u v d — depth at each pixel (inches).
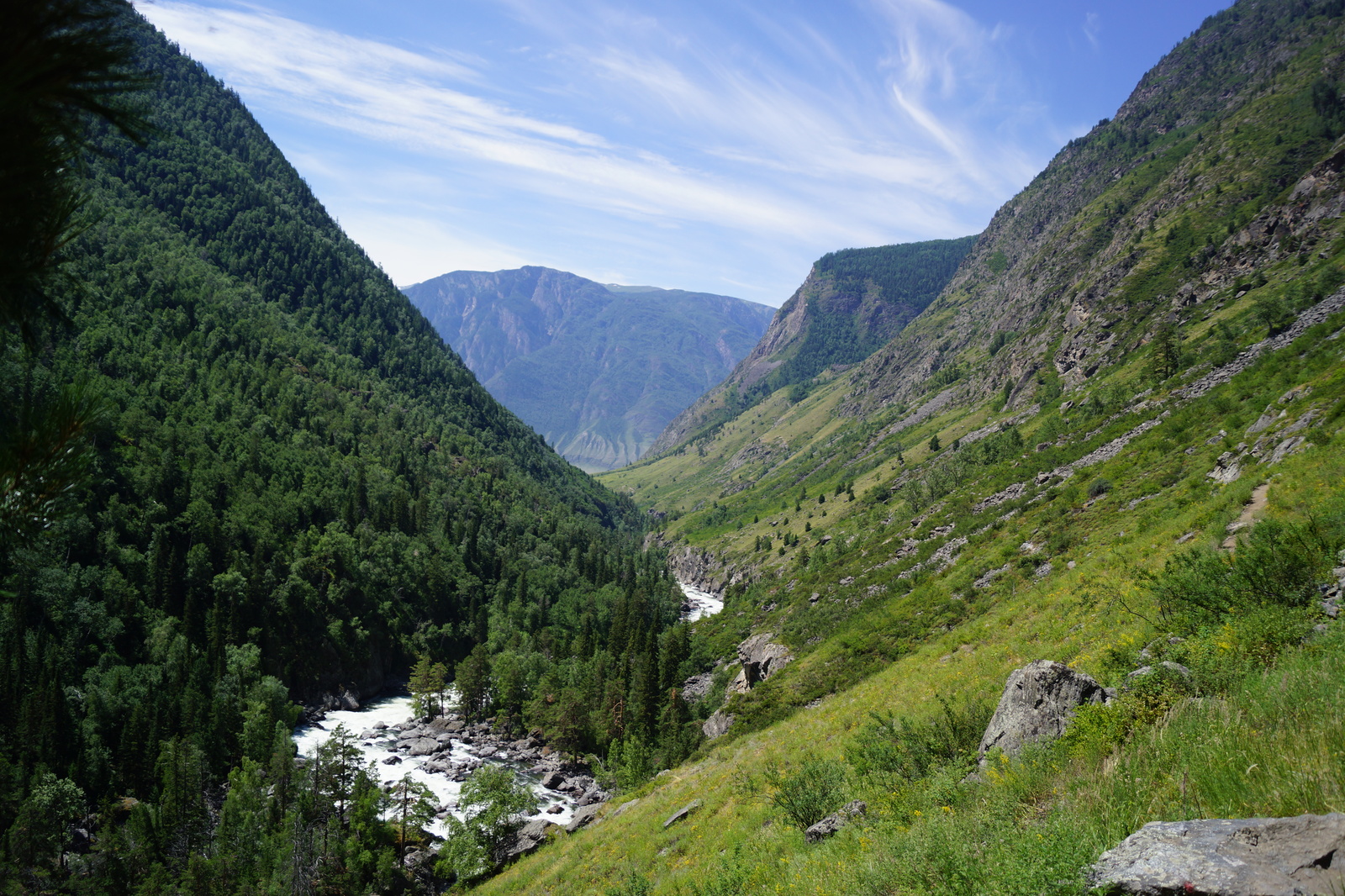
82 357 5861.2
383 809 2819.9
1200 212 7490.2
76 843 2691.9
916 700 1144.8
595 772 3253.0
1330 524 703.1
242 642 4229.8
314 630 4709.6
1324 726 309.9
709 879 732.0
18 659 3255.4
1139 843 244.4
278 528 5413.4
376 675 4926.2
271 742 3255.4
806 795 757.3
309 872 2379.4
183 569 4439.0
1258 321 3986.2
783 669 2400.3
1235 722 357.4
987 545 2731.3
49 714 2997.0
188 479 5177.2
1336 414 1288.1
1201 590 698.2
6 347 215.3
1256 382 2381.9
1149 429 3105.3
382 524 6309.1
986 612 1916.8
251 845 2518.5
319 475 6441.9
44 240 196.9
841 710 1387.8
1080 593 1268.5
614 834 1298.0
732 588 6688.0
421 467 7859.3
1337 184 5423.2
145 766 3034.0
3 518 215.5
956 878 350.9
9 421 216.7
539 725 3880.4
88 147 199.5
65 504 222.4
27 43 172.2
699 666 4360.2
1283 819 227.9
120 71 189.6
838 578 3809.1
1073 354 6998.0
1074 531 2102.6
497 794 2267.5
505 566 6525.6
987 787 482.3
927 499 5423.2
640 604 5915.4
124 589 4025.6
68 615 3649.1
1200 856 221.1
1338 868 200.2
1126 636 776.3
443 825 2807.6
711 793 1177.4
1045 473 3494.1
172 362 6801.2
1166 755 355.9
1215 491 1544.0
